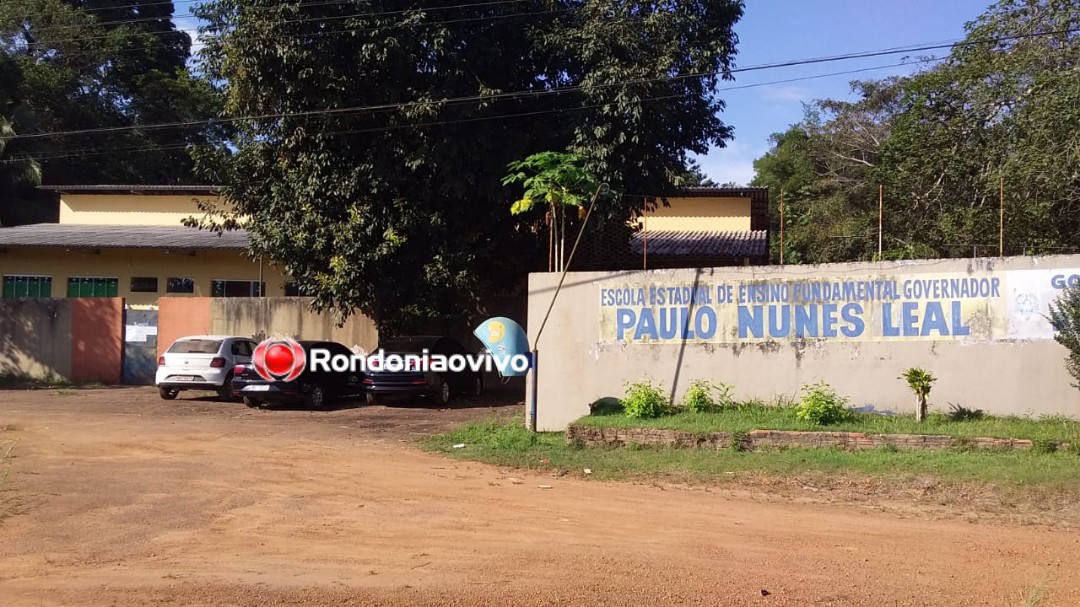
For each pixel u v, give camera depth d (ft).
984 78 58.65
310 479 32.09
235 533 23.63
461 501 28.50
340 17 56.13
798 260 100.58
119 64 139.44
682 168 63.77
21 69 120.16
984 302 39.17
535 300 46.68
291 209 61.26
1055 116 50.08
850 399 41.01
